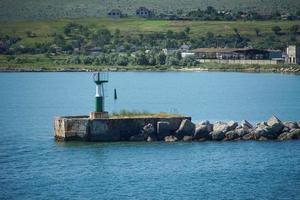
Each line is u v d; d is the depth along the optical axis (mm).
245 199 187500
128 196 189625
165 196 189625
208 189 196125
